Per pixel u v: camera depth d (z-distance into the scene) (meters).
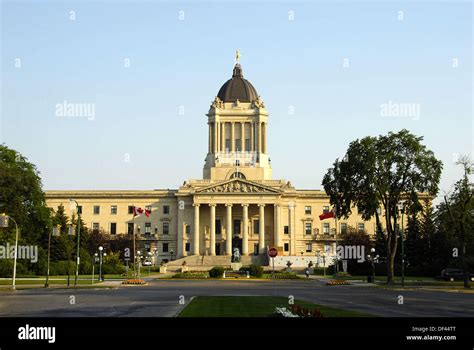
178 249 197.62
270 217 198.88
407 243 157.75
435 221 136.62
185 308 50.38
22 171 125.19
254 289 89.00
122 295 72.94
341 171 110.06
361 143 109.06
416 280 124.50
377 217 108.62
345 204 111.81
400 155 107.38
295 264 179.62
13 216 120.50
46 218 127.12
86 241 174.88
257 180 199.62
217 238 198.88
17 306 55.25
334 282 105.44
